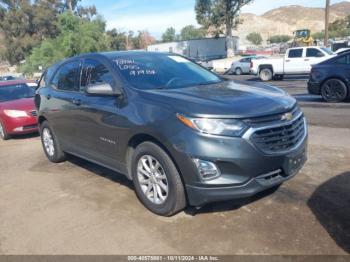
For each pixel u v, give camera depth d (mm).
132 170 4449
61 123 5836
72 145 5719
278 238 3562
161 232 3842
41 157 7086
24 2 61312
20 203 4891
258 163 3627
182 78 4930
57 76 6164
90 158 5352
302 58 20312
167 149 3867
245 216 4004
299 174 5062
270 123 3711
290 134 3877
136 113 4191
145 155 4191
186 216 4109
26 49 62062
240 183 3617
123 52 5379
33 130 9156
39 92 6617
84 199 4824
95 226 4082
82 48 42156
